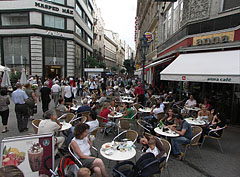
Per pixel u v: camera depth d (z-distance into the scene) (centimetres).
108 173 409
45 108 831
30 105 781
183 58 834
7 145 305
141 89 1082
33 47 2312
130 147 389
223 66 609
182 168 435
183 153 518
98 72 2423
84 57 3412
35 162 326
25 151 318
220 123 558
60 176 297
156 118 686
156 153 375
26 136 322
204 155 508
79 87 1612
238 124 799
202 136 576
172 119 573
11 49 2402
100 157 486
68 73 2606
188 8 930
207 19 848
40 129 429
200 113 702
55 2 2408
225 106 831
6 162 302
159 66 1557
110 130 655
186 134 495
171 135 479
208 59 718
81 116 677
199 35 877
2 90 620
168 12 1446
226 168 437
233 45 730
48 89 830
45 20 2373
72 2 2538
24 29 2294
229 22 764
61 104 727
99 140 601
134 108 839
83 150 368
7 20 2375
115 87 1792
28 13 2306
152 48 2258
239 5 739
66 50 2553
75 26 2759
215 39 805
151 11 2273
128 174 323
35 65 2344
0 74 1777
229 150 541
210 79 580
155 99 1049
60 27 2492
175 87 1286
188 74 641
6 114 626
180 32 1049
